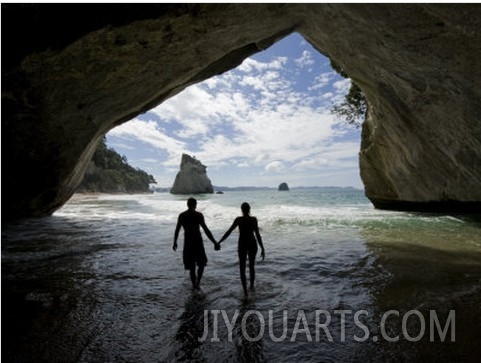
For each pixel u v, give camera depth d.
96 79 7.61
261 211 19.14
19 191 11.01
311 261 6.82
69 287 5.17
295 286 5.23
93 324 3.82
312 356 3.12
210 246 8.63
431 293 4.77
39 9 5.47
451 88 8.83
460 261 6.61
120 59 7.26
